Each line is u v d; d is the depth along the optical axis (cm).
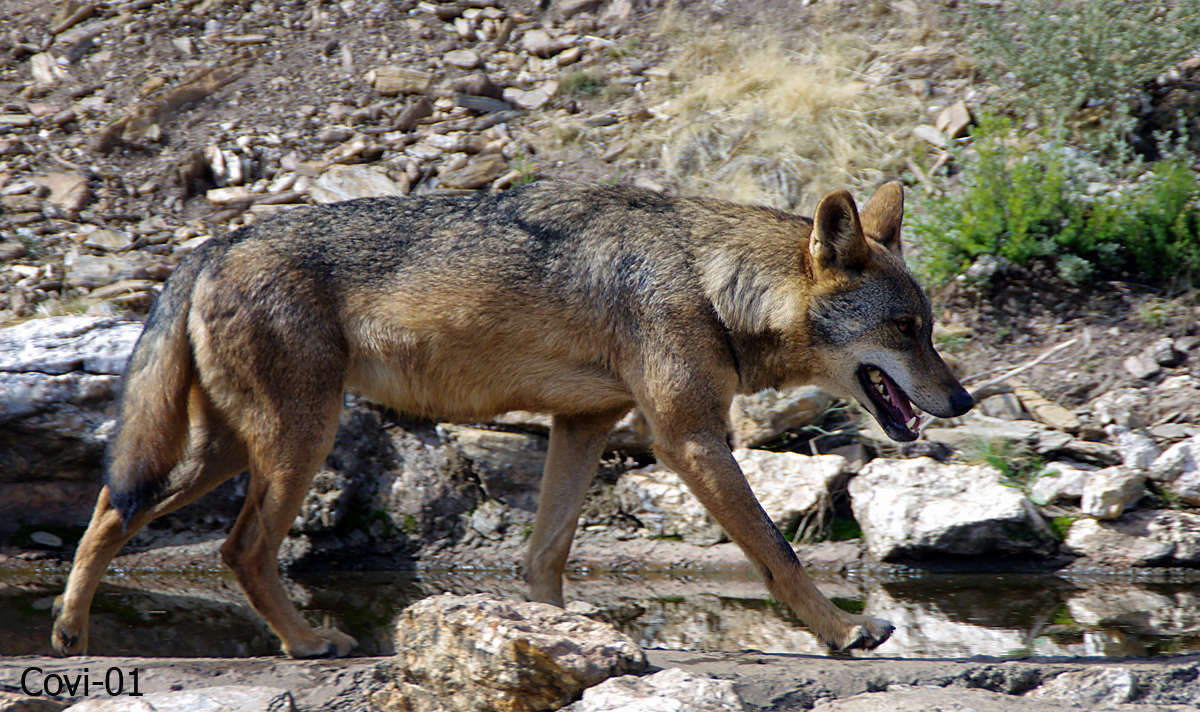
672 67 2200
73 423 1331
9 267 1639
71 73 2133
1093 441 1441
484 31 2292
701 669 839
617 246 980
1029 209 1675
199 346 956
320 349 945
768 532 955
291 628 939
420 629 796
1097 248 1694
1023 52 2022
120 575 1306
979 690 814
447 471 1420
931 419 1505
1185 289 1656
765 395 1476
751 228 1013
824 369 1027
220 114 2050
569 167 1942
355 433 1416
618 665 773
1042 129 1941
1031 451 1438
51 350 1343
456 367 991
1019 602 1204
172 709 738
